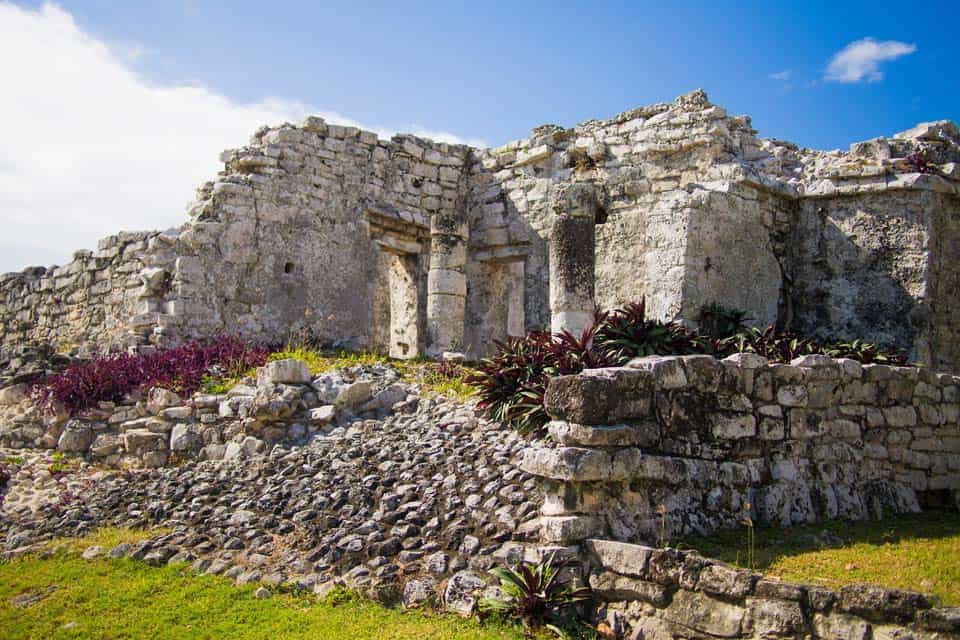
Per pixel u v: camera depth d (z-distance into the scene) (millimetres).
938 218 13398
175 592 7145
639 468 6750
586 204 12336
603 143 17250
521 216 19000
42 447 11812
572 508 6539
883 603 4980
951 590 5754
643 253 16062
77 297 17438
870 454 8898
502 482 7988
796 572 6176
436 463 8781
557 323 12180
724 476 7488
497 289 20047
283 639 6137
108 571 7652
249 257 16078
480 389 10219
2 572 7871
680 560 5859
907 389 9547
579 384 6680
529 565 6531
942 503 9805
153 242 15258
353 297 17984
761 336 12297
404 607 6641
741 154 15977
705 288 13328
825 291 14273
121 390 12273
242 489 9234
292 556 7566
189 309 15086
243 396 11305
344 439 10125
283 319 16547
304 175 17188
